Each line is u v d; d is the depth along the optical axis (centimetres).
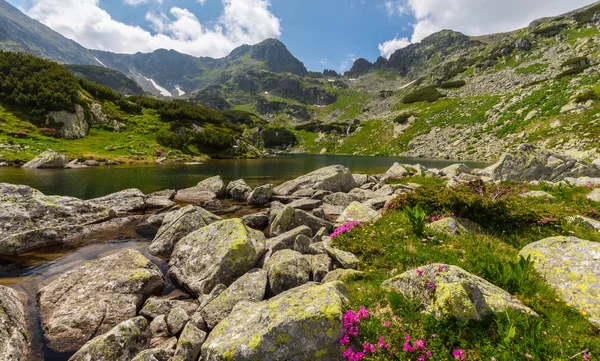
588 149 4788
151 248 1314
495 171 2808
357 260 883
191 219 1382
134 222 1758
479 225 1063
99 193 2505
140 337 666
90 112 6762
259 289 826
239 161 7275
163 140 7188
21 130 5362
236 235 1070
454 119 10988
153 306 828
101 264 980
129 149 6284
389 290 665
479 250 855
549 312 572
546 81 10088
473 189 1326
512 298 602
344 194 2280
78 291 862
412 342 513
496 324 521
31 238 1308
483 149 8062
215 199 2442
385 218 1200
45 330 732
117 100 8025
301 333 540
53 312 789
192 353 612
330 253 971
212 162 6581
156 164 5531
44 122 5850
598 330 529
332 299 593
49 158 4288
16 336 656
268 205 2327
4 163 4175
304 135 17938
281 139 17162
